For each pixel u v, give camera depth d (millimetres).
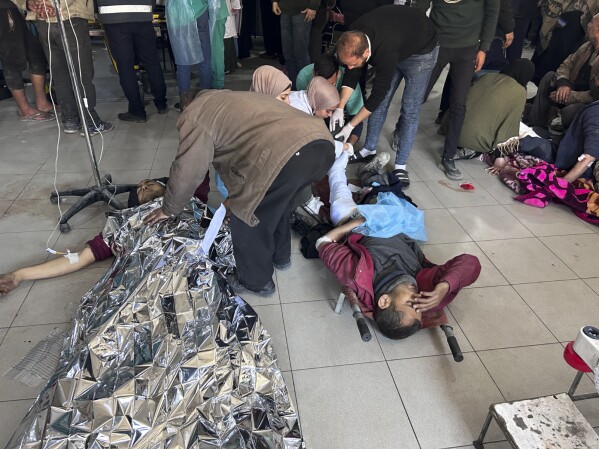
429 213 2469
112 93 4090
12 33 3129
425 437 1365
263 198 1485
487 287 1953
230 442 1224
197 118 1460
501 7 2867
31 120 3461
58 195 2383
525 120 3559
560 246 2232
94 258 1927
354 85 2334
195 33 3271
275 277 1975
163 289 1563
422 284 1763
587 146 2543
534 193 2562
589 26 2955
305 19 3586
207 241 1641
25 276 1818
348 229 1950
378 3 3150
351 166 2926
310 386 1504
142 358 1368
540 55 3920
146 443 1180
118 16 3055
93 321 1483
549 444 1112
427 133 3463
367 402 1460
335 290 1910
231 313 1571
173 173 1501
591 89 2980
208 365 1358
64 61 2979
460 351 1572
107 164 2863
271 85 2111
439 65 2705
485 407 1457
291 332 1702
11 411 1387
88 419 1192
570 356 1174
